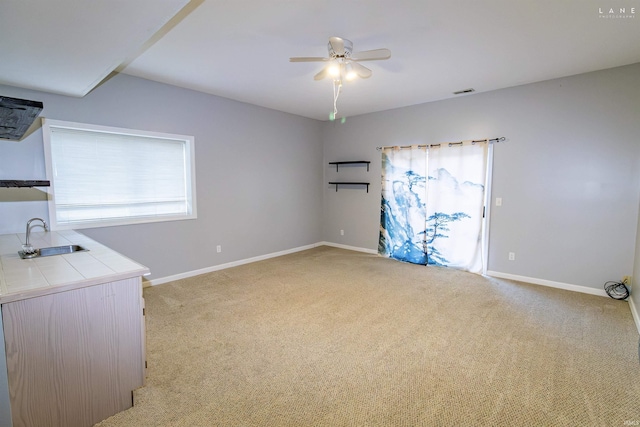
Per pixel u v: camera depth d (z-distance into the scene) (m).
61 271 1.79
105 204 3.60
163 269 4.04
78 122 3.27
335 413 1.75
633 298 3.14
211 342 2.53
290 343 2.52
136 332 1.84
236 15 2.28
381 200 5.48
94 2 1.58
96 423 1.70
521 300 3.43
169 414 1.75
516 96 3.98
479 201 4.35
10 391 1.46
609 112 3.40
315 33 2.56
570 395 1.89
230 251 4.80
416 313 3.10
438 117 4.70
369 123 5.57
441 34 2.58
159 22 1.81
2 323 1.41
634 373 2.11
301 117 5.82
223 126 4.57
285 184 5.61
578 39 2.66
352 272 4.53
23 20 1.75
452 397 1.88
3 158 2.88
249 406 1.81
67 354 1.60
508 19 2.33
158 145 3.99
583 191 3.60
